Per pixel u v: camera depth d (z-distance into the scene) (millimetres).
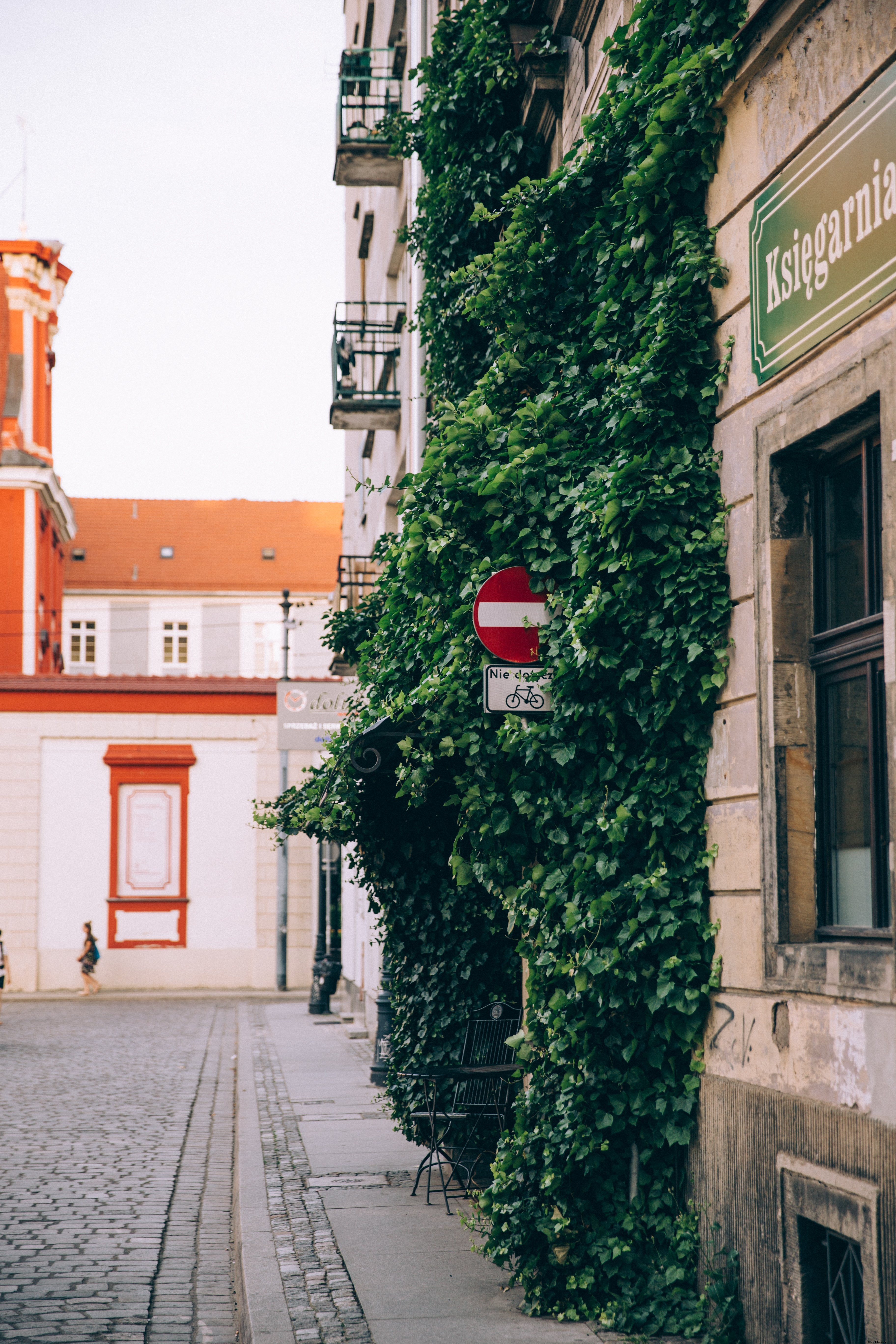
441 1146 9117
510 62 9727
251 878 31906
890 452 4555
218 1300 6801
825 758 5371
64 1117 12781
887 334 4598
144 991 31312
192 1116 12922
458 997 9547
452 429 7645
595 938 6164
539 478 7012
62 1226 8312
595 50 8609
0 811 31359
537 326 7773
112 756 31672
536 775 6805
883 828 4910
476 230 10133
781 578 5465
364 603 13430
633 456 6219
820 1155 4832
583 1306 5992
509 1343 5598
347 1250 7164
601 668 6227
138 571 60750
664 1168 6137
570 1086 6215
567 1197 6199
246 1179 9172
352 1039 20031
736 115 5879
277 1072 15719
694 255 6012
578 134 9008
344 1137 10992
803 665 5438
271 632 60688
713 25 5922
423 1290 6402
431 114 10344
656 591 6031
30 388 45406
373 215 22891
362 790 9359
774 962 5297
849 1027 4676
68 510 48188
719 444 6027
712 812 5953
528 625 6945
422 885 9711
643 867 6133
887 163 4590
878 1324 4398
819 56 5121
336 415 20016
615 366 6711
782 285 5402
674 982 5941
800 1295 4977
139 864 31656
